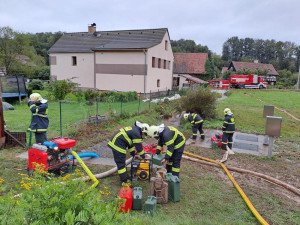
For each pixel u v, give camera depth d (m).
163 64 29.61
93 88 28.34
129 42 28.19
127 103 19.36
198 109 14.09
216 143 8.67
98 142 8.78
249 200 4.91
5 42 34.72
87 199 2.18
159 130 5.19
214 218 4.23
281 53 111.62
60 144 5.25
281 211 4.59
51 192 2.12
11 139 7.61
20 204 1.85
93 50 26.59
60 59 30.12
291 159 7.82
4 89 18.31
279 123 7.41
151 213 4.16
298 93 35.84
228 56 122.94
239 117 15.49
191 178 5.95
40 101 6.75
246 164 7.20
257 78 43.78
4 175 5.43
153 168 6.19
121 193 4.16
